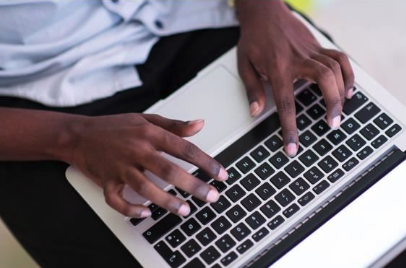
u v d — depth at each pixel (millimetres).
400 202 635
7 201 688
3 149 680
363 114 683
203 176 655
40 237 665
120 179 631
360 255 614
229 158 669
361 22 1374
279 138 678
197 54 812
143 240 625
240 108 706
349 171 649
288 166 657
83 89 772
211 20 825
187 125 651
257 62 739
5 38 755
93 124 676
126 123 666
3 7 722
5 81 768
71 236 663
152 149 631
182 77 799
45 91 757
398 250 629
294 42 746
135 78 788
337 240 619
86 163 659
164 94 795
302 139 673
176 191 649
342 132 673
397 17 1374
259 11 785
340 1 1396
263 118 696
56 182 695
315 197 636
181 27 824
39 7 734
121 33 795
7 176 703
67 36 770
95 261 649
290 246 615
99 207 657
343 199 637
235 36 819
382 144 663
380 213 631
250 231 621
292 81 707
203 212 635
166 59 809
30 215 678
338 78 688
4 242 1082
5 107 721
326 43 771
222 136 686
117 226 636
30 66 760
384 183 644
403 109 684
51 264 649
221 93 722
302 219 630
